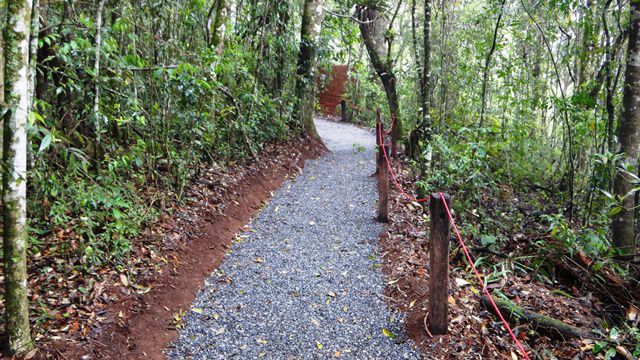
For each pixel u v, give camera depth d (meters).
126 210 4.22
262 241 5.09
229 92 6.68
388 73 11.10
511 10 9.96
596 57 7.22
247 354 3.16
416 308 3.65
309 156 9.46
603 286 4.37
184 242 4.45
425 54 7.22
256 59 8.34
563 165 9.72
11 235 2.42
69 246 3.61
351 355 3.18
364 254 4.81
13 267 2.46
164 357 3.09
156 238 4.26
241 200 5.98
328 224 5.66
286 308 3.74
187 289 3.88
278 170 7.79
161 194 4.83
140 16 4.86
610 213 4.19
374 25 12.50
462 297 3.88
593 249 4.40
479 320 3.54
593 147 7.31
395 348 3.25
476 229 5.02
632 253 4.60
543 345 3.47
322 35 11.38
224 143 6.79
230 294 3.94
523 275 4.63
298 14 12.10
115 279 3.52
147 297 3.50
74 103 4.01
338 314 3.67
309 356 3.16
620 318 3.98
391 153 9.65
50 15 4.18
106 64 4.15
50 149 3.80
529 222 6.18
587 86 6.71
